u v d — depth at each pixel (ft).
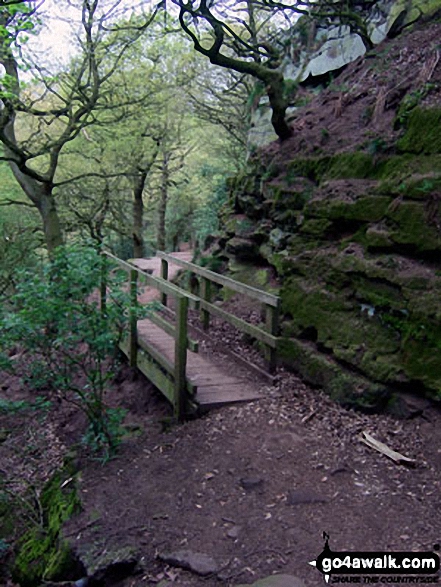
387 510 11.26
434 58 19.19
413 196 15.96
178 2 21.30
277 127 25.39
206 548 10.43
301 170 23.22
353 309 17.31
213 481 13.05
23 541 14.19
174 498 12.51
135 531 11.31
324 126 24.30
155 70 39.01
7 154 34.47
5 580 13.20
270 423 15.69
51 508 14.19
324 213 19.31
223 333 23.98
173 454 14.83
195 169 63.46
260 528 10.91
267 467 13.39
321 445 14.29
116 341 16.52
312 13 26.25
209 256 28.60
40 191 35.63
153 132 44.68
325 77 30.78
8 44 26.00
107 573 10.12
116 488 13.33
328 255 18.61
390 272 15.96
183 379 17.06
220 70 47.37
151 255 68.28
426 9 24.85
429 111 17.17
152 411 19.47
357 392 15.98
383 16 27.45
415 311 14.93
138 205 53.26
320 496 11.89
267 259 24.27
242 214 28.58
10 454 19.71
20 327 14.34
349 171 19.95
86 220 44.57
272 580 8.89
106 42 33.37
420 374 14.67
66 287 14.78
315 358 17.85
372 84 23.61
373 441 14.14
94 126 39.22
